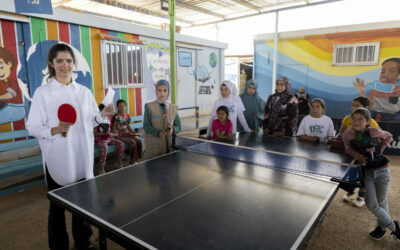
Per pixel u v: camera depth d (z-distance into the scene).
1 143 4.09
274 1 6.77
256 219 1.44
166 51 7.11
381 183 2.55
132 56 6.14
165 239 1.27
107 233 1.39
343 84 6.66
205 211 1.53
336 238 2.70
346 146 2.59
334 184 1.93
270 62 7.67
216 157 2.61
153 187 1.88
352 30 6.33
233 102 4.05
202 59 8.88
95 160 4.52
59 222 2.16
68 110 1.94
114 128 4.73
